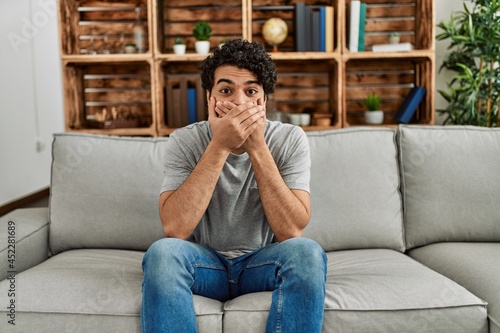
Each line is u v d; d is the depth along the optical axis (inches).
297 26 128.1
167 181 63.4
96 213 75.8
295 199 61.0
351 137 79.4
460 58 132.8
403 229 78.3
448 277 67.7
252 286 60.1
